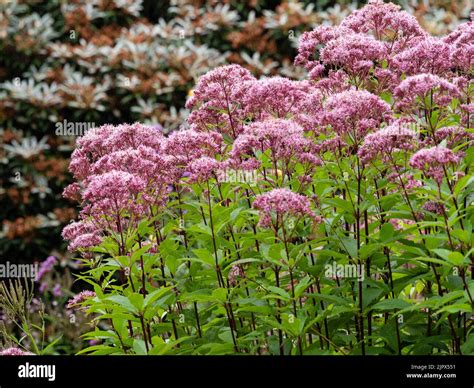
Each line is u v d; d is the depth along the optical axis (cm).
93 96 1304
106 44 1380
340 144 524
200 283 556
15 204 1256
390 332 513
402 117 536
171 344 496
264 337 528
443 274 496
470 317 548
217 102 600
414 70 563
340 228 547
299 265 509
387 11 621
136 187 534
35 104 1295
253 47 1392
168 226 552
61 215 1242
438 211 511
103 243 554
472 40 580
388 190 565
